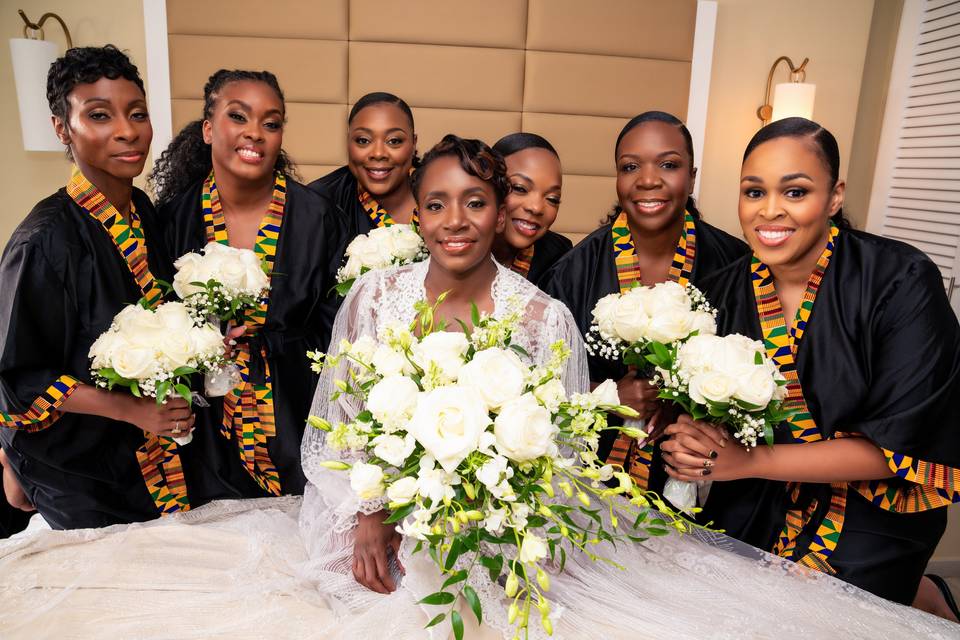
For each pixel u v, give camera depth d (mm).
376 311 1357
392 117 2102
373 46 3391
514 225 1769
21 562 1278
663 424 1466
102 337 1336
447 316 1329
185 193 1811
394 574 1246
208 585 1226
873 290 1329
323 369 1390
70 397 1357
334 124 3443
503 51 3465
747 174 1354
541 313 1344
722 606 1195
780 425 1385
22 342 1351
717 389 1168
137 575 1238
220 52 3289
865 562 1333
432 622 949
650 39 3516
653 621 1142
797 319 1395
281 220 1809
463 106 3510
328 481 1309
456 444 919
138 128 1459
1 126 3350
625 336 1384
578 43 3484
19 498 1697
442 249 1258
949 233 3451
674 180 1645
